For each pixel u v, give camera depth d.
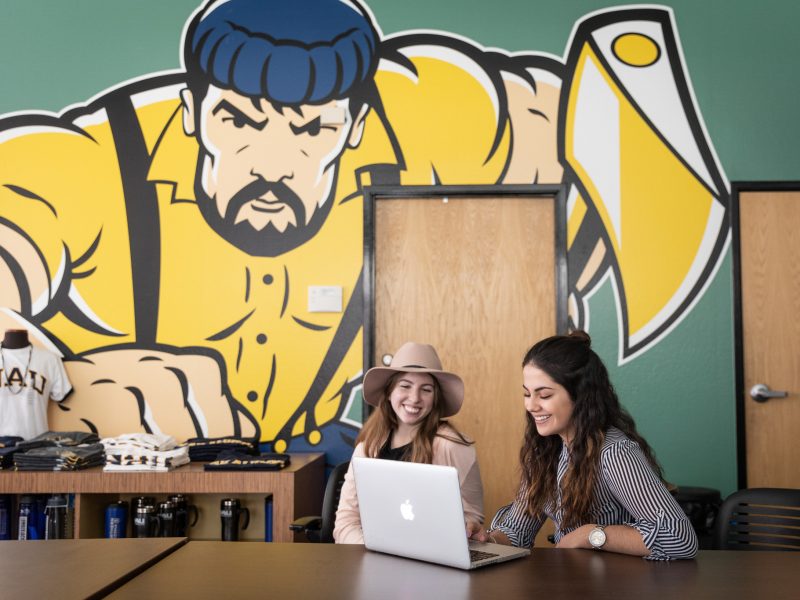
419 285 4.39
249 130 4.42
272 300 4.36
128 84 4.44
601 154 4.34
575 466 2.17
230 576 1.81
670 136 4.33
